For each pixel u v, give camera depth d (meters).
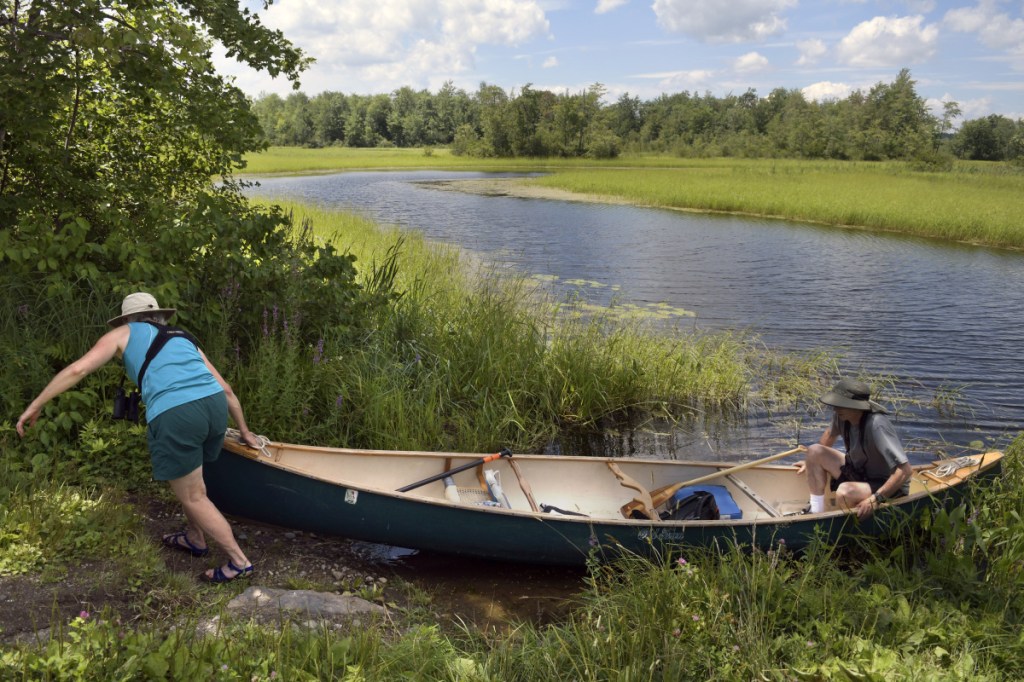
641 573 4.45
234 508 4.81
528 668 3.57
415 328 8.28
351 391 6.86
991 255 20.19
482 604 4.49
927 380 9.45
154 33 6.18
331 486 4.57
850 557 5.02
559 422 7.80
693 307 13.08
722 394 8.67
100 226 7.15
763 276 16.30
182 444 3.88
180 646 3.07
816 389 9.03
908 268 17.72
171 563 4.22
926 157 67.75
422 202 32.88
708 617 3.92
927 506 5.00
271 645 3.35
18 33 6.28
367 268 12.44
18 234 6.21
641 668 3.48
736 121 134.38
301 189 39.19
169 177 7.98
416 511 4.60
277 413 6.18
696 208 32.59
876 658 3.64
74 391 5.23
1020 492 5.39
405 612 4.21
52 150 7.16
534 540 4.70
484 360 7.96
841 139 90.12
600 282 15.07
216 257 6.70
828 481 5.48
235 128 7.57
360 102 139.88
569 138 95.06
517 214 28.55
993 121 114.00
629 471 5.95
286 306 7.04
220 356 6.31
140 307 4.09
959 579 4.48
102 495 4.57
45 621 3.42
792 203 30.25
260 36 7.18
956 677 3.55
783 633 3.90
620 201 35.19
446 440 6.87
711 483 5.92
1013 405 8.62
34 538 3.98
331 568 4.63
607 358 8.55
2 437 5.02
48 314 5.88
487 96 96.25
